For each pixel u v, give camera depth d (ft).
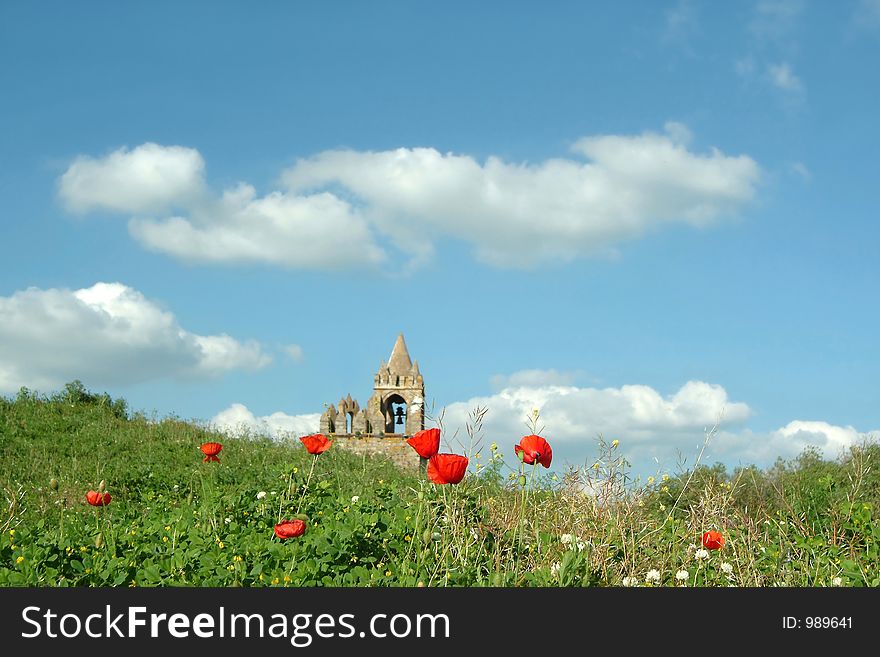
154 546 18.56
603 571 16.44
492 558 16.48
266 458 50.78
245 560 16.83
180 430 61.72
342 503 22.17
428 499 18.93
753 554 18.69
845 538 19.89
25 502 35.09
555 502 19.70
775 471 35.17
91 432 57.41
